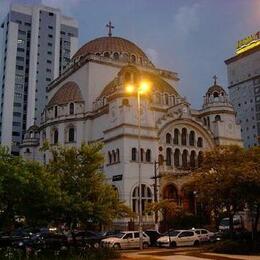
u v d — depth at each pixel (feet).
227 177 112.27
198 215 188.55
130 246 136.98
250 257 97.81
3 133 431.84
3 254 86.84
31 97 450.30
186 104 231.30
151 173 204.23
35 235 156.25
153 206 161.17
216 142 238.27
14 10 471.62
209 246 124.57
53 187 92.94
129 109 207.31
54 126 254.47
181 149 222.28
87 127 244.22
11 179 91.25
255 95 444.55
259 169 113.19
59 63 483.51
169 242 139.85
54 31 483.92
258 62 448.65
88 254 92.48
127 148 200.44
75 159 102.83
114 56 275.80
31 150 302.04
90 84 254.88
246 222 174.91
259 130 432.25
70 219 98.22
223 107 248.11
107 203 100.53
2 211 97.04
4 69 458.09
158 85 243.60
